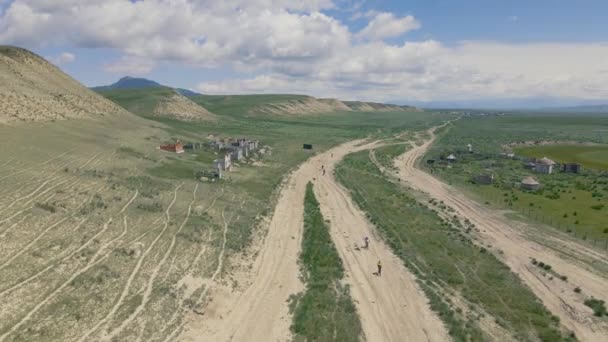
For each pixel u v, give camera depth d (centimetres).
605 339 3228
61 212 4291
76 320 2834
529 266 4550
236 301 3544
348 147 14538
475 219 6250
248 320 3275
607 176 9712
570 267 4528
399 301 3725
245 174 8450
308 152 12662
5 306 2780
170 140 11056
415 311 3559
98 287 3238
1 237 3534
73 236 3891
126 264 3662
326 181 8712
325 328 3219
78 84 14300
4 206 4075
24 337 2567
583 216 6388
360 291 3894
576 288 3997
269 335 3097
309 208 6512
